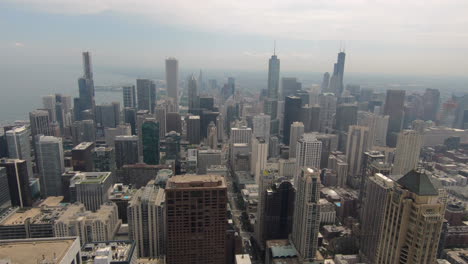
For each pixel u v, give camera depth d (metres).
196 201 197.75
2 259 88.00
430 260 134.88
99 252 182.62
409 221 136.88
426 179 136.88
